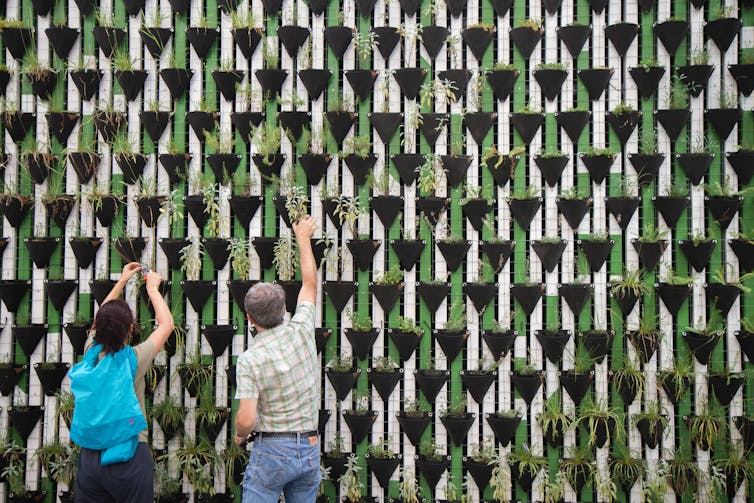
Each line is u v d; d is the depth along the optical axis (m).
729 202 3.75
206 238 3.93
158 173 4.00
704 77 3.80
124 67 3.90
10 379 3.86
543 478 3.74
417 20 4.05
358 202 3.90
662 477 3.67
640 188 3.88
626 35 3.84
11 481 3.79
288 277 3.88
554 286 3.89
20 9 4.02
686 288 3.72
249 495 2.91
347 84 3.99
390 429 3.87
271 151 3.88
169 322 3.33
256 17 4.00
